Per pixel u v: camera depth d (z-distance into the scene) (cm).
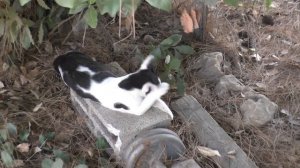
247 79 239
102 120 191
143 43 251
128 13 177
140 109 184
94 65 204
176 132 206
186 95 221
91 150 203
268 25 270
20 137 204
